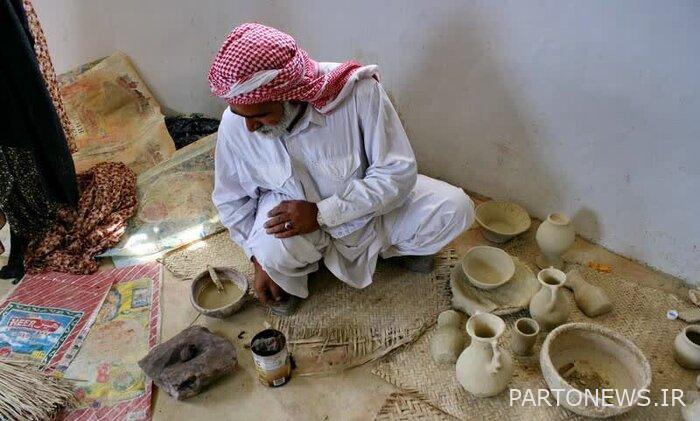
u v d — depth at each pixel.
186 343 1.79
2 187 2.15
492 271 2.03
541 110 2.05
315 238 1.83
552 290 1.75
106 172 2.57
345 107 1.65
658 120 1.79
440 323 1.85
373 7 2.20
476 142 2.33
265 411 1.68
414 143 2.54
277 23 2.54
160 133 2.84
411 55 2.24
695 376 1.71
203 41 2.77
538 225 2.33
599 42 1.77
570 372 1.71
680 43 1.62
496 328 1.59
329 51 2.47
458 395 1.69
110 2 2.72
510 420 1.61
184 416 1.67
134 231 2.39
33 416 1.61
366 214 1.79
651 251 2.08
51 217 2.36
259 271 1.93
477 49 2.06
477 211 2.33
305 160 1.76
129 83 2.92
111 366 1.82
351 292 2.06
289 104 1.57
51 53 2.89
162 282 2.16
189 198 2.51
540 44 1.90
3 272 2.21
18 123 2.00
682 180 1.85
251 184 1.88
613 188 2.04
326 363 1.81
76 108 2.82
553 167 2.16
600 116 1.92
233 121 1.71
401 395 1.70
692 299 1.94
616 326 1.89
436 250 1.98
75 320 1.99
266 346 1.67
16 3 1.92
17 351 1.87
